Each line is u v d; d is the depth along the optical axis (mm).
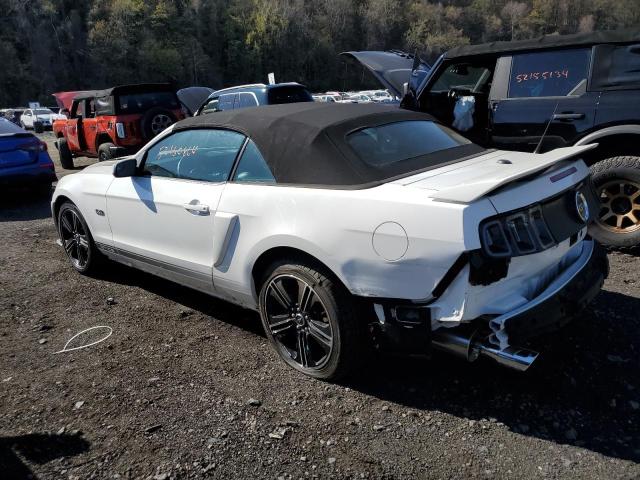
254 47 93938
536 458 2383
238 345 3518
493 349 2482
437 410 2750
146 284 4688
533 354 2451
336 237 2738
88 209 4551
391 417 2707
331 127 3121
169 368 3254
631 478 2242
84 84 80562
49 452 2533
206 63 89500
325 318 2939
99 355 3447
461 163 3174
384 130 3299
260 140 3287
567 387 2887
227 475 2350
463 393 2883
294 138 3152
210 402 2883
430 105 6234
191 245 3633
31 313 4145
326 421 2693
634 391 2828
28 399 2973
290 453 2473
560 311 2646
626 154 4809
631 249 4785
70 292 4551
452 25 100625
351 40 102438
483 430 2578
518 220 2521
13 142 8055
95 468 2418
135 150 10672
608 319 3574
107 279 4844
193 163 3709
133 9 84688
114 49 81750
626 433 2525
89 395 2988
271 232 3025
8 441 2621
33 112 34031
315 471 2354
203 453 2492
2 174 7914
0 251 5824
